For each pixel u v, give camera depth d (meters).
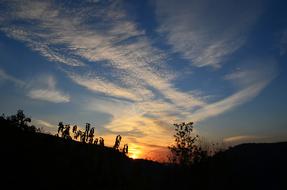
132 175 51.56
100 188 43.62
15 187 33.66
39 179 37.53
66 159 44.72
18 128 44.62
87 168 45.69
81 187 41.03
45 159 41.84
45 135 48.22
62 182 39.38
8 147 39.59
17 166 37.69
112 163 52.09
